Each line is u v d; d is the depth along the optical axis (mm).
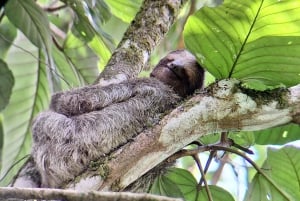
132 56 10328
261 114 8148
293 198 9062
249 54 8297
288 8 7641
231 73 8531
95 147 9438
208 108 8172
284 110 8188
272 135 10555
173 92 10805
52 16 14648
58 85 11859
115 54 10461
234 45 8258
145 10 10734
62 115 9930
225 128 8195
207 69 8664
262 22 7898
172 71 11570
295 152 9742
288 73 8359
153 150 8109
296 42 7992
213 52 8453
